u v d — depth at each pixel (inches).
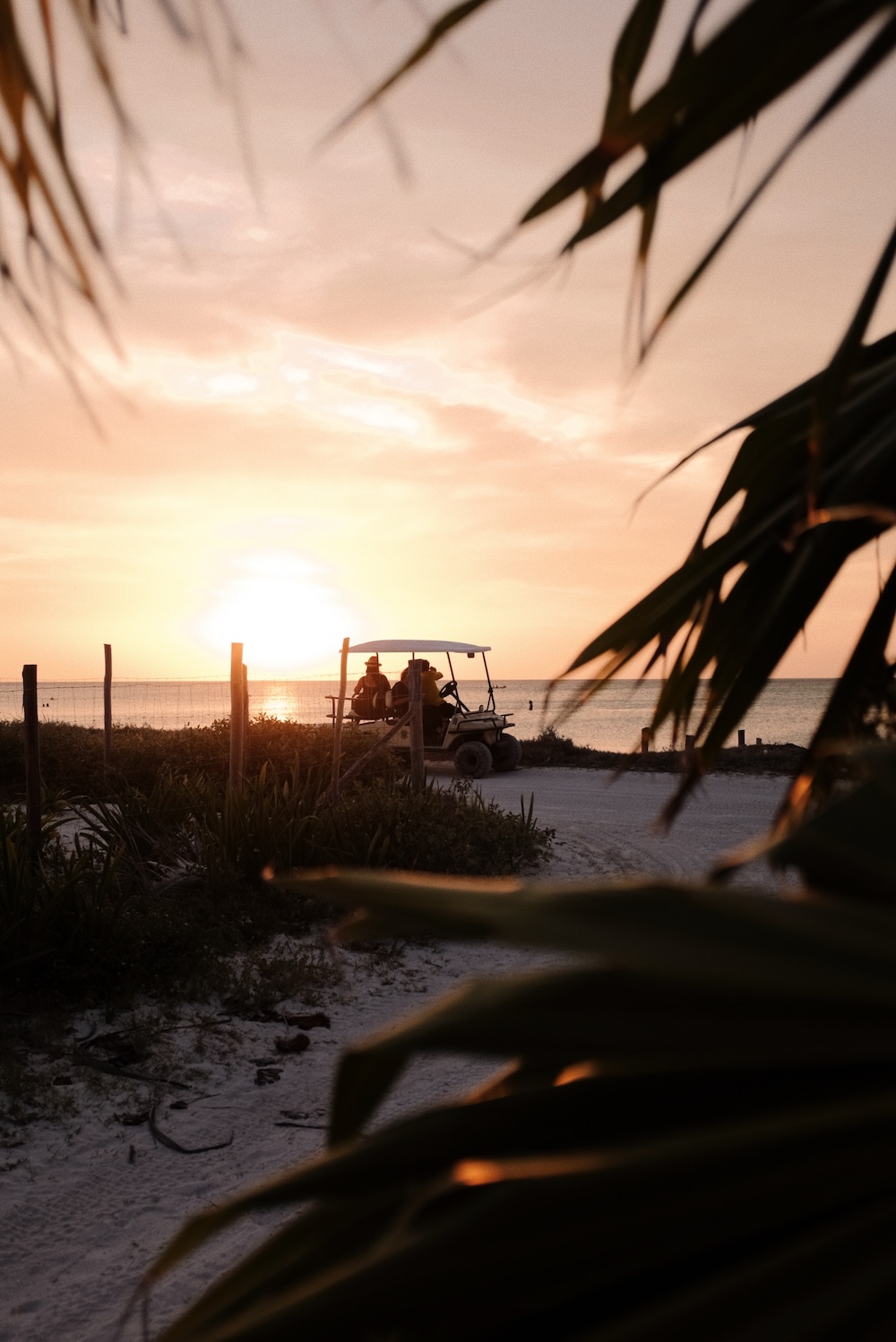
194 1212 151.9
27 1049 204.4
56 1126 176.6
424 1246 17.8
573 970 21.3
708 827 505.0
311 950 284.4
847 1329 16.0
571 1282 17.4
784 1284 16.6
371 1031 230.5
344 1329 17.3
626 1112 20.4
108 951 233.8
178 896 303.0
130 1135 175.6
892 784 23.3
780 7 20.2
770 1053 19.1
